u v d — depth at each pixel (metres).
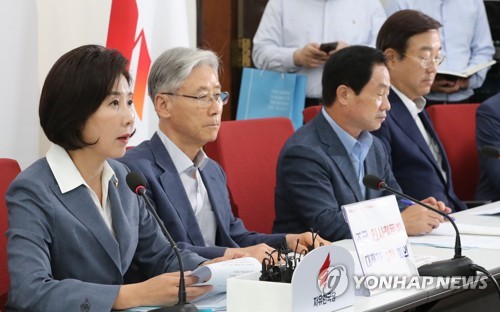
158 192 2.89
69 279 2.16
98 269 2.31
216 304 2.14
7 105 3.46
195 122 2.93
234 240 3.13
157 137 3.00
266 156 3.82
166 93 2.94
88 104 2.26
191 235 2.92
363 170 3.47
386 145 3.96
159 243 2.60
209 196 3.05
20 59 3.49
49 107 2.29
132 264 2.64
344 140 3.41
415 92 4.05
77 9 3.79
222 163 3.65
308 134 3.43
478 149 4.57
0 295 2.52
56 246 2.26
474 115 4.77
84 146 2.30
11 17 3.46
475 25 5.76
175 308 1.97
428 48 4.00
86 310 2.09
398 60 4.03
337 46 5.14
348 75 3.36
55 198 2.28
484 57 5.75
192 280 2.15
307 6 5.49
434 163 4.04
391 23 4.06
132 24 3.82
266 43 5.53
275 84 5.21
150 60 3.94
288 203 3.43
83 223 2.30
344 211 2.28
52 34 3.79
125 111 2.32
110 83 2.28
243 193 3.69
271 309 1.99
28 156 3.54
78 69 2.27
